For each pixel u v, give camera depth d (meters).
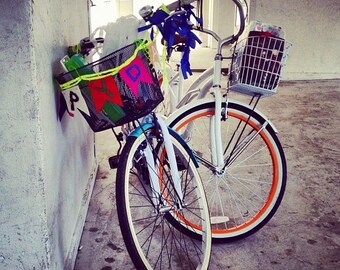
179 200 1.67
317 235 2.07
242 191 2.52
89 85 1.39
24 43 1.22
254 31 1.70
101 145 3.26
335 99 4.46
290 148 3.15
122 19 1.50
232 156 2.12
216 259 1.90
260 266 1.86
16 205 1.35
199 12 1.82
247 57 1.71
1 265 1.42
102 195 2.47
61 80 1.46
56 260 1.54
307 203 2.37
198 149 3.14
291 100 4.43
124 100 1.39
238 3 1.69
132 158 1.55
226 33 8.71
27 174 1.33
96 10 8.32
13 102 1.26
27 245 1.40
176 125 1.91
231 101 1.93
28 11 1.20
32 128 1.29
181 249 1.97
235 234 2.00
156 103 1.46
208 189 2.54
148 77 1.42
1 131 1.28
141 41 1.39
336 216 2.24
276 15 5.18
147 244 2.01
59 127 1.62
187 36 1.60
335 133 3.46
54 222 1.51
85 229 2.12
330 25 5.25
